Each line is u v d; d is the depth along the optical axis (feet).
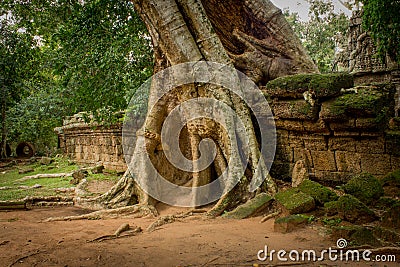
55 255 13.60
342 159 24.26
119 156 43.09
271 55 33.24
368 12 28.30
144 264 12.32
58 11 37.83
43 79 59.72
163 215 21.84
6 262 12.88
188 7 24.26
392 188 20.62
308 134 25.76
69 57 33.83
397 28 25.49
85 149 51.24
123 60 31.86
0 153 68.23
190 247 14.16
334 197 18.90
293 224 16.12
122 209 22.29
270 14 33.45
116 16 33.91
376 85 24.50
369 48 41.88
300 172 23.50
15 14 40.37
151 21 24.11
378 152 22.76
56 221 20.45
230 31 34.94
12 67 55.11
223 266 11.91
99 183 34.65
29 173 47.24
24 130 70.64
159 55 26.73
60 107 64.03
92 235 16.75
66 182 36.70
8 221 20.43
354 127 22.99
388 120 23.89
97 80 33.40
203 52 23.98
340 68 60.18
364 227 14.24
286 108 25.98
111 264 12.44
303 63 32.91
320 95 23.73
